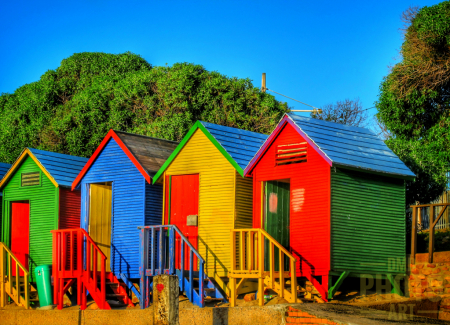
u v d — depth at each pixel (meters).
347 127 16.52
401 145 20.44
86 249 16.45
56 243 16.78
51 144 34.78
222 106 33.28
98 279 17.31
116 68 41.03
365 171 14.86
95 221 18.50
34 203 19.88
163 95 33.22
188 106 32.62
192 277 14.32
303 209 14.80
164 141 19.47
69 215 19.45
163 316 10.87
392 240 15.34
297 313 11.45
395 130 26.58
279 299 14.00
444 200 22.64
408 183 19.42
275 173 15.50
